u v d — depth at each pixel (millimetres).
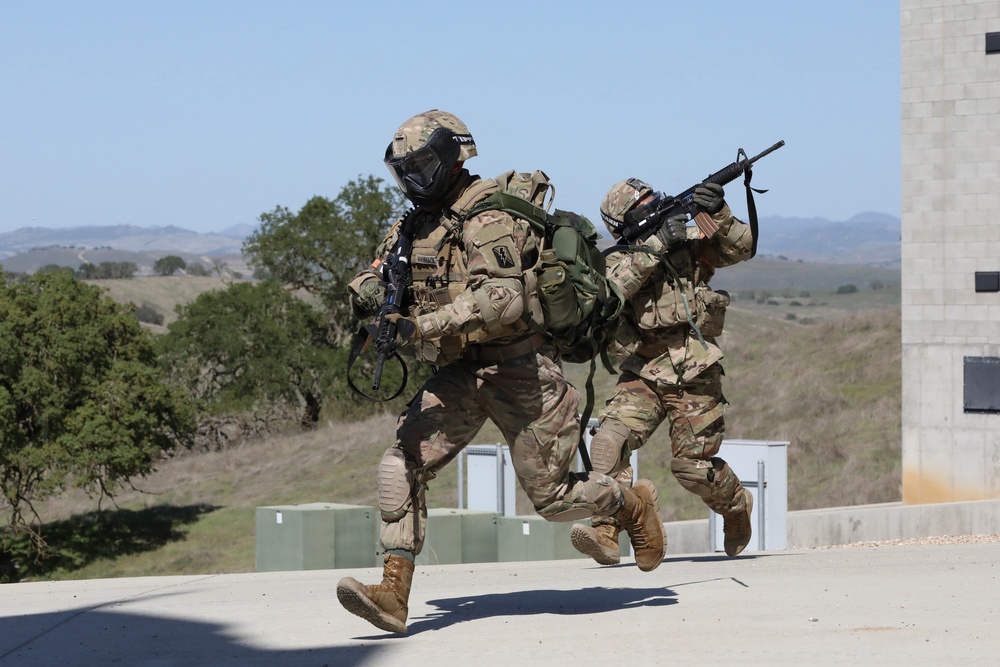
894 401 30047
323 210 45469
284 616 6004
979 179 18312
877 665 4406
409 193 4812
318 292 46469
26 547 29422
